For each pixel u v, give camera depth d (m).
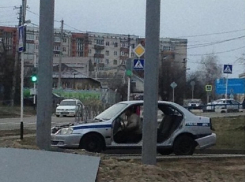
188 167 12.30
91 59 89.38
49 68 10.23
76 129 14.05
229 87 57.38
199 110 50.41
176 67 74.38
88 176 7.61
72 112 43.19
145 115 10.34
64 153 9.47
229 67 37.56
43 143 10.31
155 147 10.37
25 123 33.62
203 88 78.25
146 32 10.32
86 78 81.12
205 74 80.00
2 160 8.35
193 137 14.81
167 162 13.12
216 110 49.97
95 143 14.07
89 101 44.03
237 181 10.60
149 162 10.34
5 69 57.84
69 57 88.19
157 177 9.27
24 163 8.20
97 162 8.92
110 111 14.85
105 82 81.50
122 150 14.79
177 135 14.62
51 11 10.22
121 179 8.63
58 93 60.66
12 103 53.72
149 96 10.30
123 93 61.84
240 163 13.33
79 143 13.97
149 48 10.28
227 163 13.27
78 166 8.31
